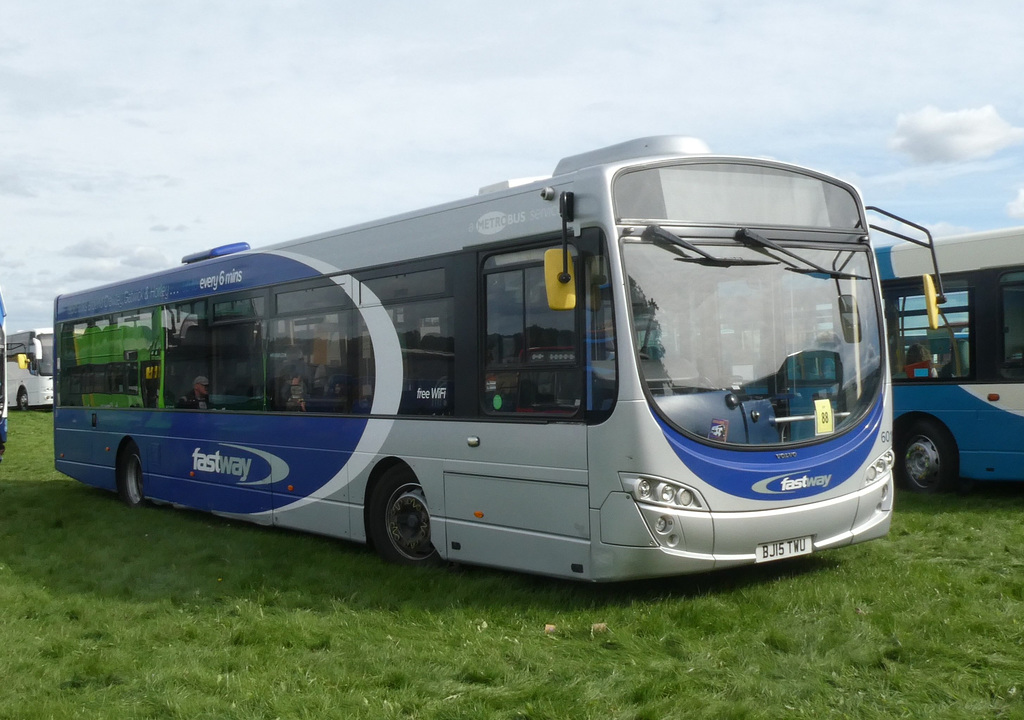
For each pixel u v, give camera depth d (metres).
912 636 6.31
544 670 6.07
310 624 7.29
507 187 8.79
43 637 7.29
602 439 7.29
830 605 7.11
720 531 7.25
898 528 9.93
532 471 7.86
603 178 7.35
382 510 9.53
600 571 7.32
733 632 6.63
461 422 8.55
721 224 7.68
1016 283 11.77
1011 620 6.68
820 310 8.02
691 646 6.38
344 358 10.06
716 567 7.30
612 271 7.24
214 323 12.35
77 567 9.85
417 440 9.03
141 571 9.47
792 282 7.91
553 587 7.91
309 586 8.52
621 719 5.27
